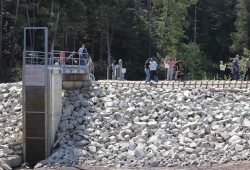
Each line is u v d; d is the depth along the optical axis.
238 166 17.08
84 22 50.41
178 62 29.72
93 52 56.06
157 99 24.17
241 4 59.59
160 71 49.94
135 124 22.06
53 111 22.00
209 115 21.95
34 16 48.84
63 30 50.69
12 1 48.78
